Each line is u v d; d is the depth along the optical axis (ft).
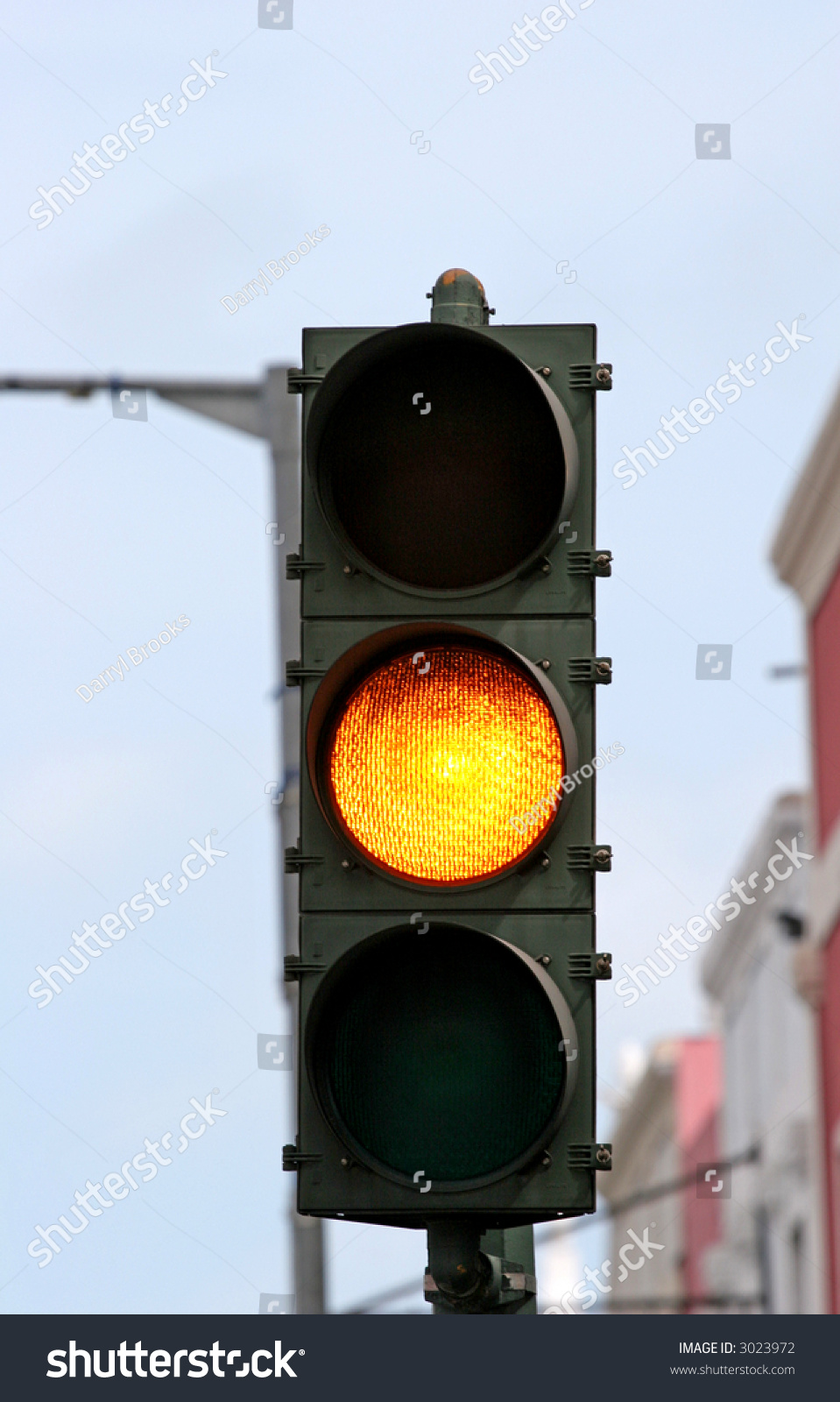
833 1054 169.68
